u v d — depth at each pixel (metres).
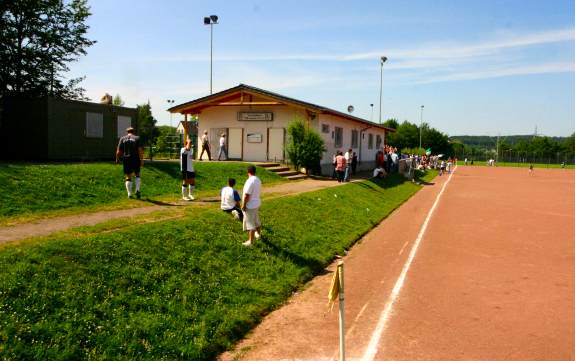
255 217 9.95
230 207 11.37
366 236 14.31
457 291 8.73
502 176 47.69
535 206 22.06
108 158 19.91
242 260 9.25
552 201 24.27
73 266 6.70
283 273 9.33
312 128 25.52
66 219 9.91
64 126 18.05
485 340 6.49
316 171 25.67
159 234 8.75
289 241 11.12
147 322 6.17
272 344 6.44
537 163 93.50
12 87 24.20
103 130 19.66
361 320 7.29
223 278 8.23
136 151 13.05
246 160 27.67
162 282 7.32
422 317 7.40
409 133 85.31
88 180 13.57
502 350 6.16
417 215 18.88
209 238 9.48
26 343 5.07
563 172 58.62
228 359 6.00
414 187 31.22
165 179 16.14
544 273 10.00
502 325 7.05
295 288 8.90
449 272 10.08
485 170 61.31
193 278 7.82
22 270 6.12
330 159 29.05
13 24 23.33
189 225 9.73
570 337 6.61
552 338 6.57
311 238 11.95
